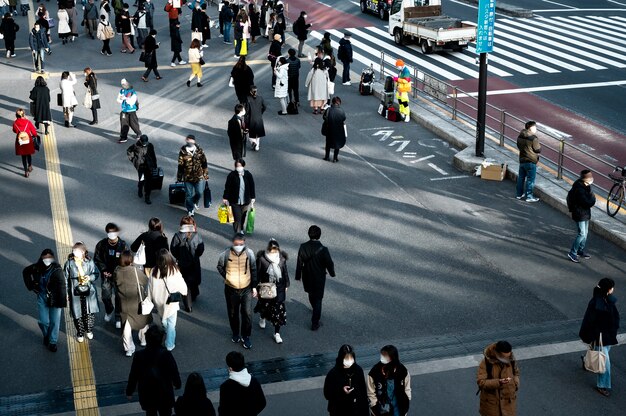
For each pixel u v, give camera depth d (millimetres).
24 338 13352
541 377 12297
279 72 25406
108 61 32625
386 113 25547
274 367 12500
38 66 30703
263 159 21891
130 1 45969
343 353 9555
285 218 18062
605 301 11625
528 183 18891
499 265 15945
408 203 18984
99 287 14953
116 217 18047
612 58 34250
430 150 22688
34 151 20484
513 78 31234
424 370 12422
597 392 11938
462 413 11391
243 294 12719
